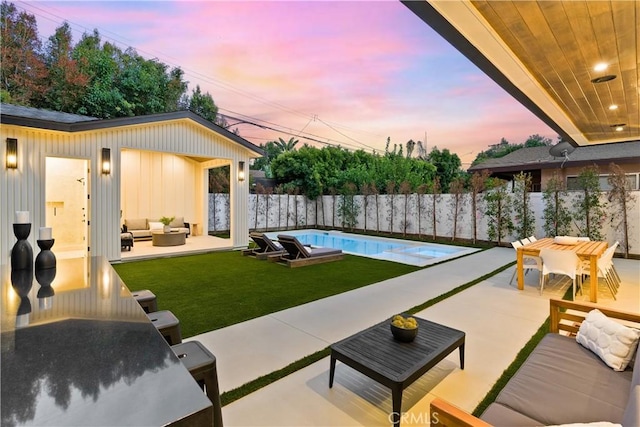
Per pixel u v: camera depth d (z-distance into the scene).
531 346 3.12
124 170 10.70
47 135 6.29
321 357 2.91
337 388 2.43
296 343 3.19
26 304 1.62
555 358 2.10
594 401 1.65
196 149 8.40
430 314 4.02
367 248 10.65
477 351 3.02
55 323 1.37
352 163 17.67
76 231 9.31
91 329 1.31
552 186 8.98
